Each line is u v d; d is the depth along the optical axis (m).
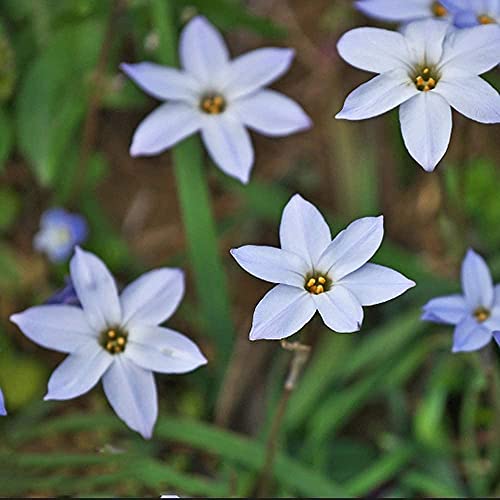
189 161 0.43
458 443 0.45
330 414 0.43
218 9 0.45
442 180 0.44
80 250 0.38
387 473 0.43
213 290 0.43
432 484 0.43
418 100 0.37
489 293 0.39
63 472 0.44
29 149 0.45
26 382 0.45
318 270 0.36
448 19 0.40
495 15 0.40
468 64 0.37
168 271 0.38
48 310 0.38
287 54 0.42
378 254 0.45
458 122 0.44
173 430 0.42
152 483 0.41
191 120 0.42
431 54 0.37
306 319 0.36
